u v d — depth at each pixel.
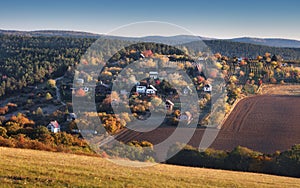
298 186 17.53
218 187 15.38
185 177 16.31
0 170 13.84
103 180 14.05
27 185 12.31
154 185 14.23
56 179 13.40
